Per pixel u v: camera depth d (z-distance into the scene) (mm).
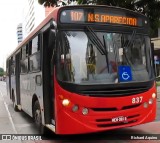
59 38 6996
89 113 6801
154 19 15234
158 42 34938
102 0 14820
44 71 7816
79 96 6754
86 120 6781
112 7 7426
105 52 7148
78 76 6875
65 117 6797
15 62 14023
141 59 7613
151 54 7852
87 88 6805
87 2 15461
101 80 6949
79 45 7039
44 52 7902
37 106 8914
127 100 7102
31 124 10961
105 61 7113
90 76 6930
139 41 7688
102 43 7176
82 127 6770
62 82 6859
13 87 15289
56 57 6988
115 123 7008
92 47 7098
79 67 6934
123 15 7547
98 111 6863
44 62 7836
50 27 7242
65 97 6809
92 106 6793
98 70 7020
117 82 7062
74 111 6766
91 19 7223
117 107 6988
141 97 7328
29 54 10172
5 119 12422
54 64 7066
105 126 6934
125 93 7094
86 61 6992
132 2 14914
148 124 9641
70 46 6996
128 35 7543
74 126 6766
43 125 8211
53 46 7004
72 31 7078
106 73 7051
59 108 6883
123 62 7285
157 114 11930
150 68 7738
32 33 9719
